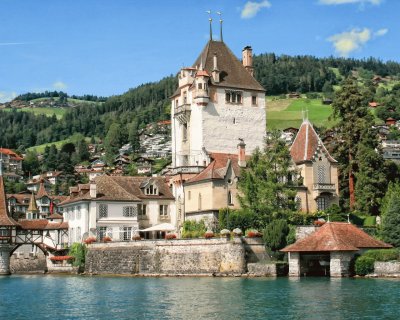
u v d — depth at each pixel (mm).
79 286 81438
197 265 92500
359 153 116062
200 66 128000
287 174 102438
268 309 54469
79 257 109062
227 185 110250
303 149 115938
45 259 118688
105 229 115625
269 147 103625
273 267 86438
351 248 81875
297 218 99562
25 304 62969
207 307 56688
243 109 129000
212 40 131750
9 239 117188
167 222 121750
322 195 113688
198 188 112750
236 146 127375
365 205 112375
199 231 105562
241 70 131250
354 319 48844
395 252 82625
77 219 118500
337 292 64250
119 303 61375
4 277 106812
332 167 115938
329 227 85562
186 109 128000
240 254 89188
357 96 122938
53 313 56062
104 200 115875
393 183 113812
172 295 66188
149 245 98375
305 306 55562
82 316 53812
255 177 101875
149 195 121562
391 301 57281
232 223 99625
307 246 83875
